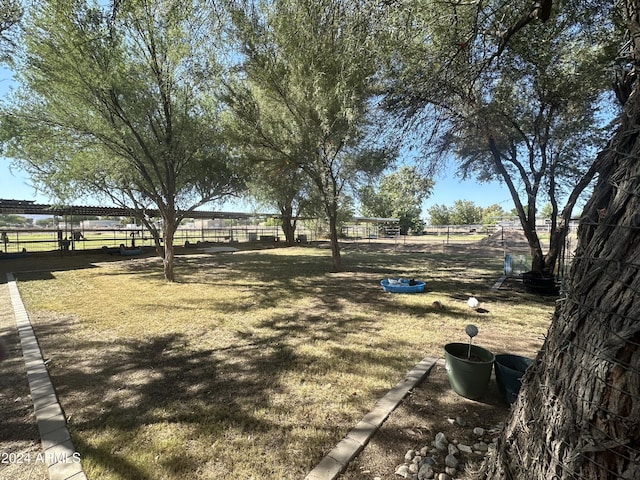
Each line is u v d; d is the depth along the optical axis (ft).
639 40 4.10
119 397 8.23
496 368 8.09
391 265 37.27
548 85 16.55
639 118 3.30
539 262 22.27
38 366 10.02
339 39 9.49
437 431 6.80
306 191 35.58
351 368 9.92
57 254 46.75
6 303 18.63
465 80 10.93
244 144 25.76
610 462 3.22
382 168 25.94
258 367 10.04
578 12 11.90
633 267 3.12
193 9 8.70
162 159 23.81
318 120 23.98
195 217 61.46
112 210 48.49
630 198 3.23
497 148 21.47
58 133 19.31
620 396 3.15
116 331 13.64
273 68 22.18
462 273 31.07
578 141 19.26
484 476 4.98
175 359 10.71
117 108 19.62
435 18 8.68
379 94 14.28
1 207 37.65
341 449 6.13
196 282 25.72
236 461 5.91
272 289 22.97
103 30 15.56
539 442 3.92
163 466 5.78
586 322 3.52
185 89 21.86
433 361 10.32
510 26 9.59
